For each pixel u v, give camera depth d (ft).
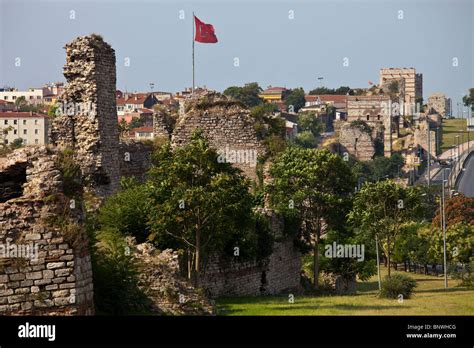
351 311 277.23
